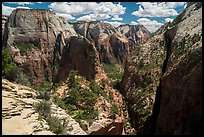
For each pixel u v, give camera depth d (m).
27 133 23.28
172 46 65.81
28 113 27.14
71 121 31.42
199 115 38.97
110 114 54.06
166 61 66.88
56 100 44.34
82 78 66.69
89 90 59.06
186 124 39.59
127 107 62.66
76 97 53.62
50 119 27.39
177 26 72.00
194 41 55.75
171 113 44.47
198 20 64.31
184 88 43.69
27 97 32.94
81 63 71.62
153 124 51.38
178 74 48.31
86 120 43.41
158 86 59.75
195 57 46.88
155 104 56.00
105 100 58.66
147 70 65.81
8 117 25.19
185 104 42.28
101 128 42.38
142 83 64.19
